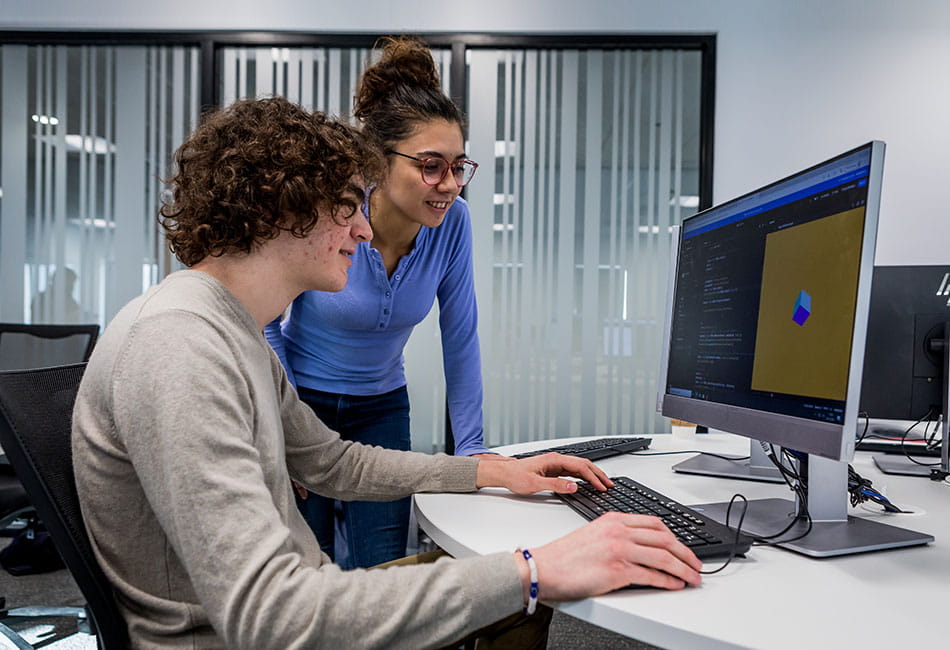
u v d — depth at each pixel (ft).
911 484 3.88
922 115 10.03
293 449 3.30
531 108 10.34
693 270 3.94
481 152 10.36
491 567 2.06
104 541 2.21
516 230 10.36
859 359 2.45
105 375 2.15
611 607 2.02
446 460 3.42
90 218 10.49
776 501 3.25
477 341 5.15
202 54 10.30
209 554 1.93
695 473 3.95
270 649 1.88
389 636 1.91
